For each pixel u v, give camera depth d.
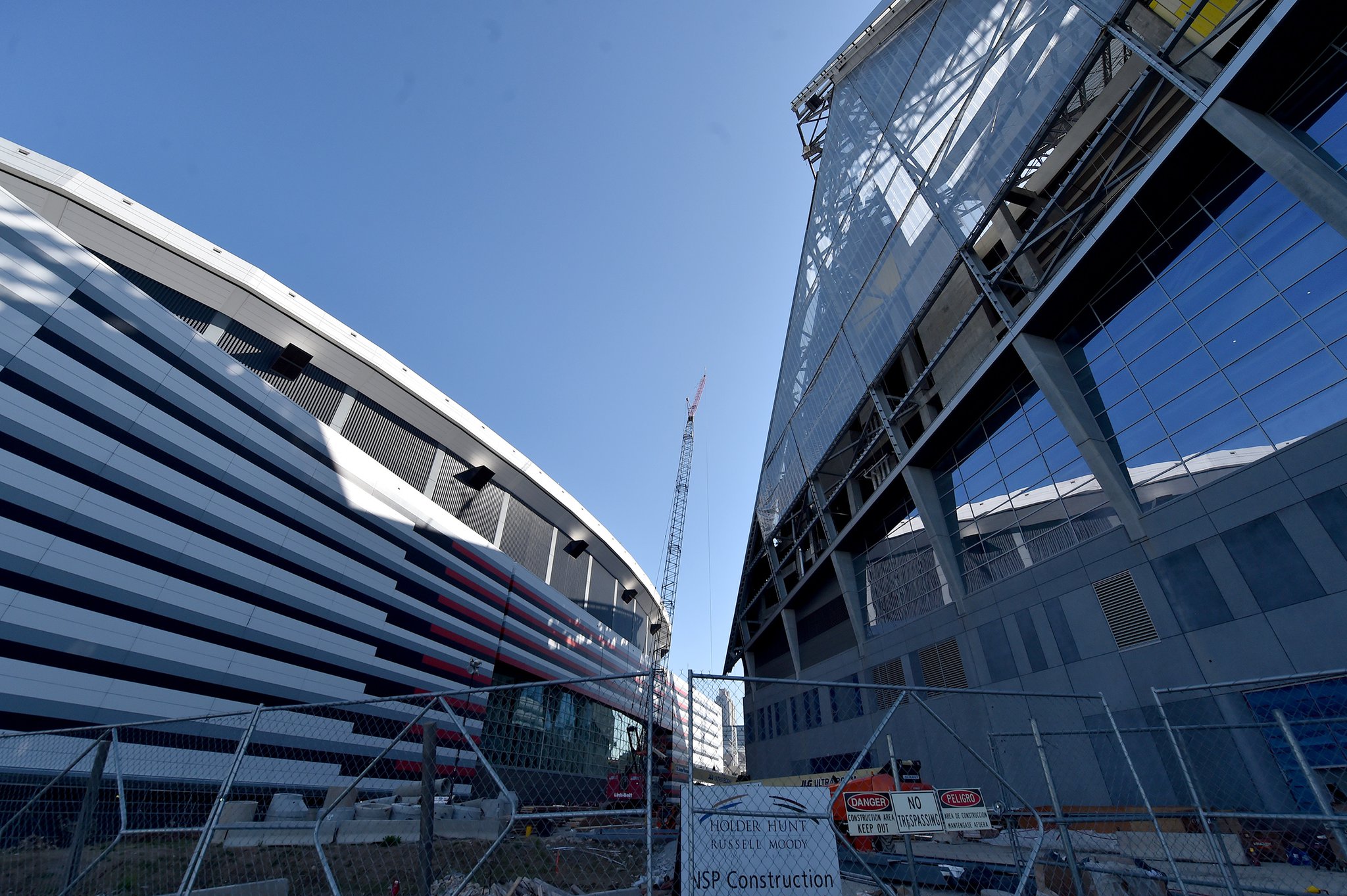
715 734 140.88
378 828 17.78
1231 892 7.44
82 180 34.16
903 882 11.83
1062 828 7.49
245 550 33.88
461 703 44.53
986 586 27.16
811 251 51.69
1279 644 16.03
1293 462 16.41
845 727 37.12
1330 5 15.30
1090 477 22.70
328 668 37.34
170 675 28.61
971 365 29.69
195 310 39.88
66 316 27.25
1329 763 14.28
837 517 44.56
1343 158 15.49
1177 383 19.77
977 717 25.81
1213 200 19.23
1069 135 24.62
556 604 68.19
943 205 29.73
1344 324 15.66
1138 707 19.28
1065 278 22.84
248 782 30.31
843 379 40.75
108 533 27.36
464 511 58.66
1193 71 18.48
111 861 13.09
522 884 11.70
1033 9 24.67
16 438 24.77
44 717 23.78
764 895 5.78
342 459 42.50
